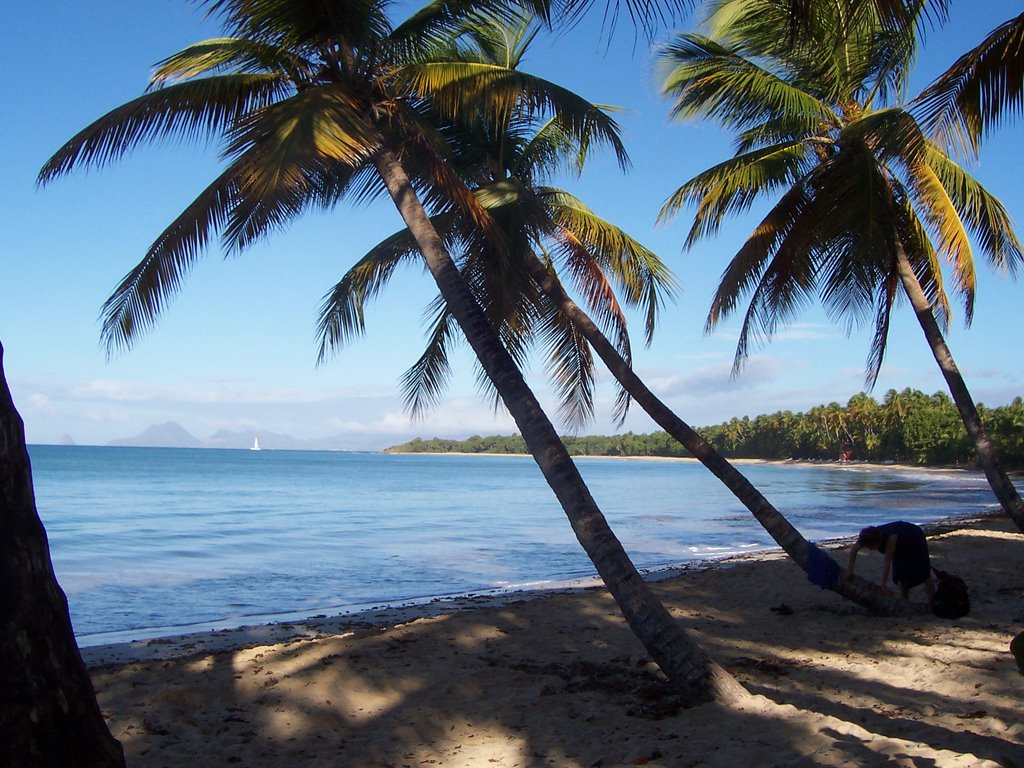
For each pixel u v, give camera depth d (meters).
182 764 5.22
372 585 16.17
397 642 8.53
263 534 25.38
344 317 10.76
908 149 9.18
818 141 11.56
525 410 6.40
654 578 14.73
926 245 12.30
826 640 8.33
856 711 5.75
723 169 11.49
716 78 10.90
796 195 11.04
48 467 87.75
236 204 7.72
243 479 70.12
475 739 5.54
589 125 8.41
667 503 43.03
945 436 105.88
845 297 12.02
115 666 7.95
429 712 6.15
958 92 6.88
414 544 23.23
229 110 8.16
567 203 11.27
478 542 23.88
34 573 2.64
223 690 6.79
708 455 9.58
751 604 10.63
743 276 11.30
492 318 9.81
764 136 12.15
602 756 5.05
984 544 16.12
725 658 7.61
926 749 4.70
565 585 15.85
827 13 9.98
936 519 32.28
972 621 8.91
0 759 2.46
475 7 8.21
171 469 92.00
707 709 5.75
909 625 8.81
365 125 7.26
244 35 7.83
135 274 7.79
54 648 2.64
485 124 10.62
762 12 10.83
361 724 5.95
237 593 15.02
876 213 10.22
